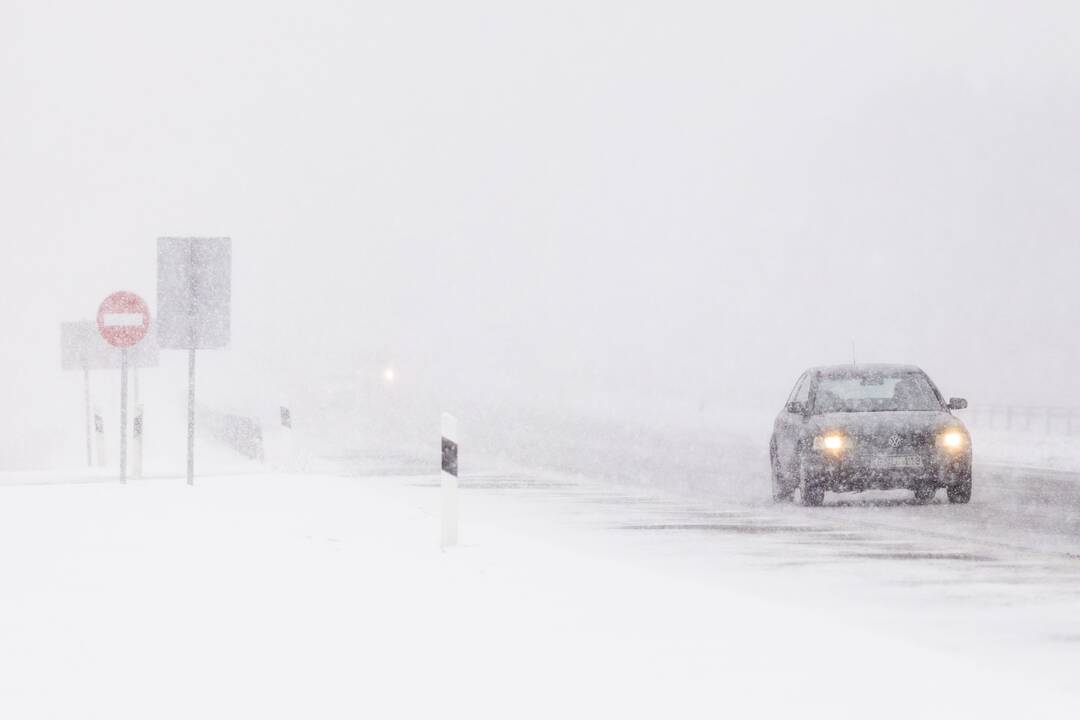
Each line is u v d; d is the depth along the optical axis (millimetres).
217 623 13383
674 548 22250
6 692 10539
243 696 10320
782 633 13164
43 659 11734
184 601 14727
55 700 10273
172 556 18438
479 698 10219
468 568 17422
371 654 11867
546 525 25609
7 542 20031
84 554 18656
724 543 22906
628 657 11836
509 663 11516
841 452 28609
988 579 18812
